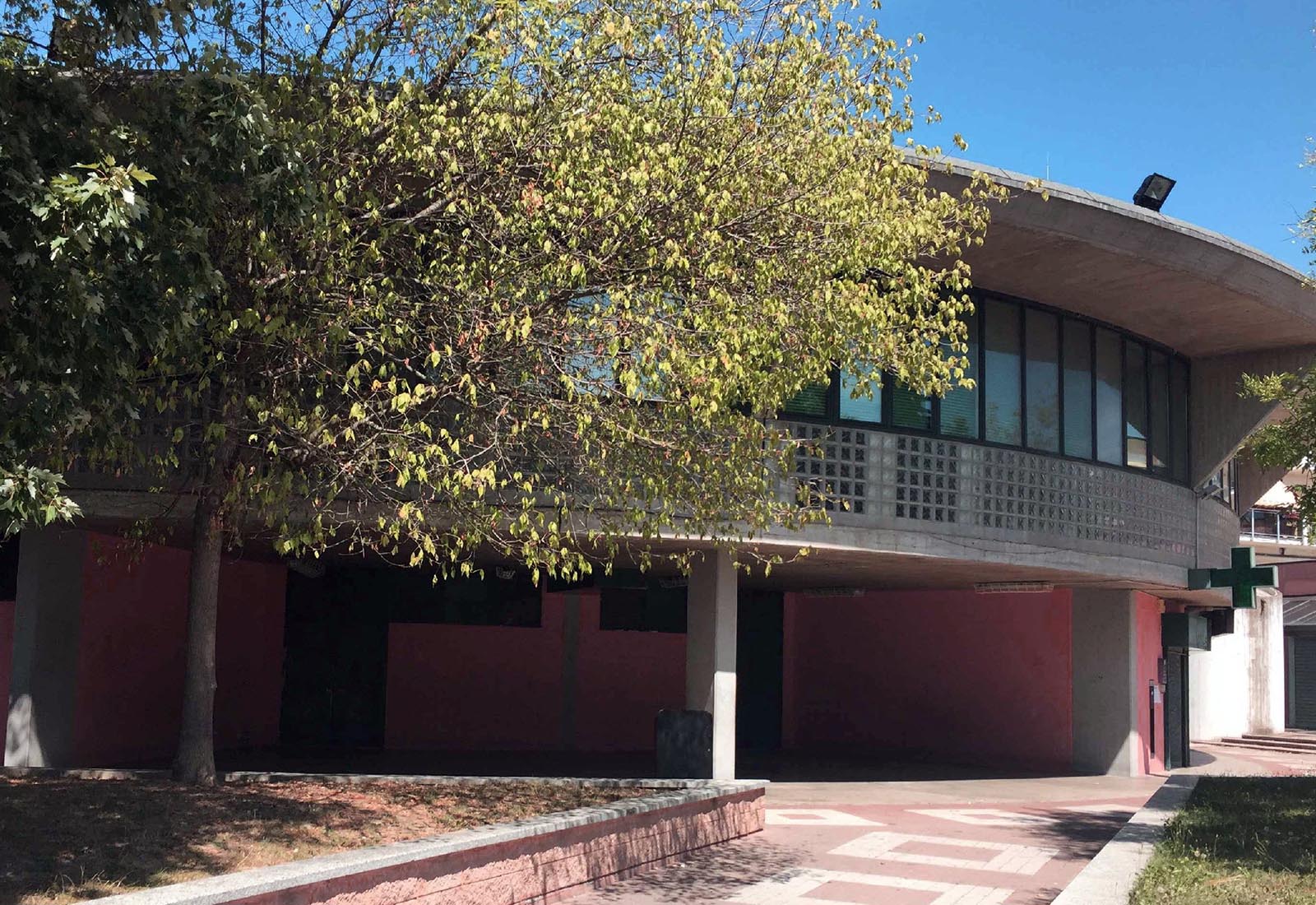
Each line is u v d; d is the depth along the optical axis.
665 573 17.45
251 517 11.52
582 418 8.50
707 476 9.60
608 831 9.27
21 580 13.84
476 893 7.60
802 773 18.81
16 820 8.23
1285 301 16.55
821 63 9.42
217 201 7.84
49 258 6.30
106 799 9.28
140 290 6.87
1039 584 19.20
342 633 19.94
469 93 9.16
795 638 23.72
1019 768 20.31
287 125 8.43
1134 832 10.98
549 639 20.72
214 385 10.45
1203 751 27.61
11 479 6.08
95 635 14.59
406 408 8.72
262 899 5.91
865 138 9.58
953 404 15.86
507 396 9.04
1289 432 12.79
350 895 6.52
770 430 9.75
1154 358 18.83
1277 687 32.53
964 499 15.41
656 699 21.23
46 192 6.21
